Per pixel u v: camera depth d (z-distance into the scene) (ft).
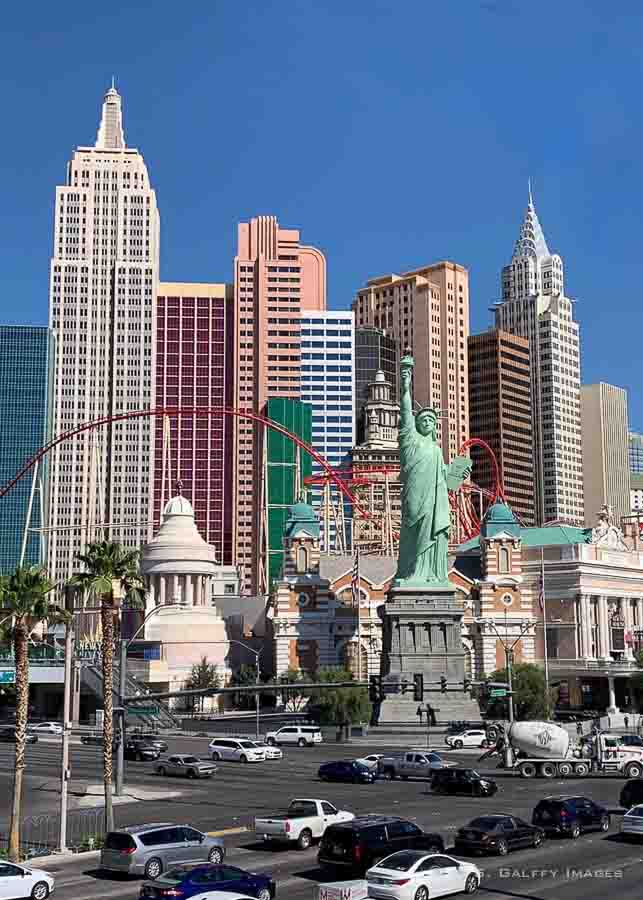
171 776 411.54
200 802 335.26
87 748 540.52
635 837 259.80
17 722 263.29
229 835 272.72
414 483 624.59
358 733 586.45
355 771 386.52
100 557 307.99
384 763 409.28
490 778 362.74
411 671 598.75
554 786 364.17
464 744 520.83
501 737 420.77
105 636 299.99
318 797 344.49
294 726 552.82
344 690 610.65
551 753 395.96
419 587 612.70
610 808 306.76
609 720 597.52
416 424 632.79
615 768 395.55
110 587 301.22
